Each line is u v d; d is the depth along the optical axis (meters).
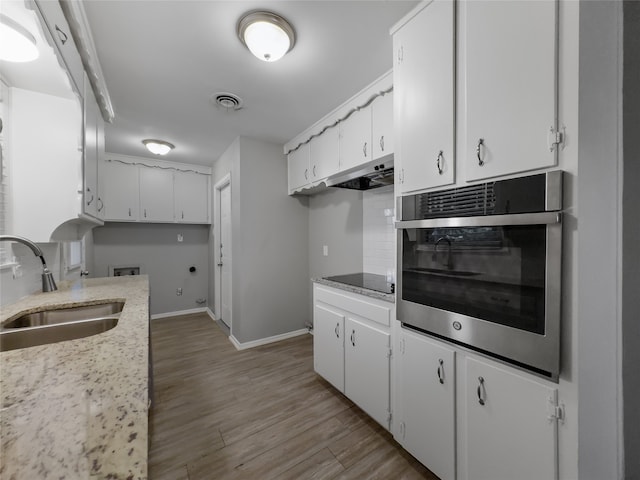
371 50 1.62
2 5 0.93
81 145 1.57
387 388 1.56
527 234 0.95
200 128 2.73
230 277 3.38
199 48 1.58
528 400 0.96
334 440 1.59
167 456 1.47
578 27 0.84
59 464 0.39
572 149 0.86
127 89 2.00
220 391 2.09
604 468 0.77
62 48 1.21
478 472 1.11
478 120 1.09
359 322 1.79
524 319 0.96
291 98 2.16
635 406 0.72
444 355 1.23
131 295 1.67
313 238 3.36
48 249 1.95
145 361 0.75
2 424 0.48
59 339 1.18
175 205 3.91
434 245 1.26
